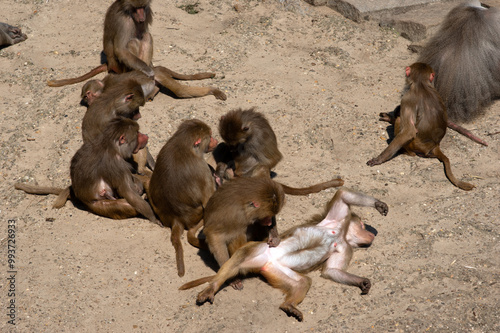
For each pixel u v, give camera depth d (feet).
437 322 18.58
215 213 20.62
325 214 22.80
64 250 22.75
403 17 38.11
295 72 34.17
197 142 22.44
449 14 32.12
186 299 20.38
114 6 31.91
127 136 23.77
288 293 20.29
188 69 34.37
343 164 27.43
